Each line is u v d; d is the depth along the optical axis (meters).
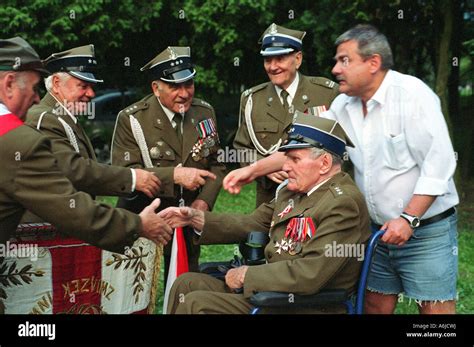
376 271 3.44
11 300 3.02
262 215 3.51
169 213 3.39
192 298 3.03
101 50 9.83
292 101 4.07
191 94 3.95
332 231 2.92
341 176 3.11
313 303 2.88
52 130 3.41
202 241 3.42
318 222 3.02
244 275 2.98
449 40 8.91
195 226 3.43
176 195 3.99
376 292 3.49
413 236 3.20
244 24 9.82
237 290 3.08
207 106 4.23
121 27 9.65
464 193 9.59
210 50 10.05
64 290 3.14
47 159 2.64
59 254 3.11
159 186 3.70
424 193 3.02
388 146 3.16
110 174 3.53
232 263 3.45
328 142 3.08
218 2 9.47
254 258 3.32
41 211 2.65
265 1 9.33
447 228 3.20
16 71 2.67
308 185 3.10
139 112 4.01
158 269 3.54
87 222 2.72
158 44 10.72
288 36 3.98
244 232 3.45
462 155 10.78
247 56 10.62
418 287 3.25
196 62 10.15
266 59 4.03
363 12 8.80
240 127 4.28
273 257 3.16
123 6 9.55
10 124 2.61
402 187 3.19
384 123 3.16
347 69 3.14
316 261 2.87
